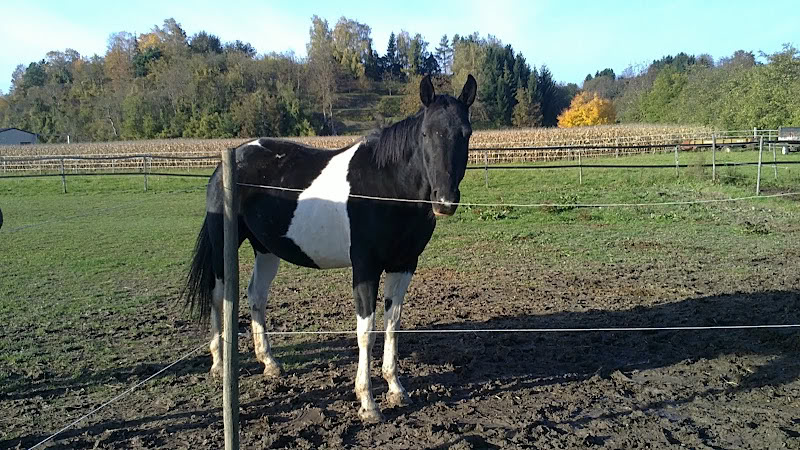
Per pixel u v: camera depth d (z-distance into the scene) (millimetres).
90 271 9133
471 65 69062
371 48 85125
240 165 4793
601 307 6801
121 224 13969
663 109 56625
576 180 19703
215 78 63031
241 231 4902
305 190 4430
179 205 17422
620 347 5488
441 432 3816
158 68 75812
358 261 4145
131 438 3832
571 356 5227
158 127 59344
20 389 4695
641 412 4113
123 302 7332
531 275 8492
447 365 5039
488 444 3691
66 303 7277
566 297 7266
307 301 7320
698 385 4590
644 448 3631
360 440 3781
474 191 18000
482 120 65750
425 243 4309
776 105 33375
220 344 4898
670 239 10852
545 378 4781
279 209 4516
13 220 14555
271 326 6332
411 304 7102
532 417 4070
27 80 89875
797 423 3930
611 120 66750
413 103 61969
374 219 4070
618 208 14258
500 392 4504
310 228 4379
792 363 4953
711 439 3740
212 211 4891
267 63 67188
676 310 6551
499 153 30781
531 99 67000
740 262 8875
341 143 38250
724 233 11242
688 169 19297
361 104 73312
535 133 40469
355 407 4277
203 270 5016
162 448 3688
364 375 4125
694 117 44531
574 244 10680
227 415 3004
